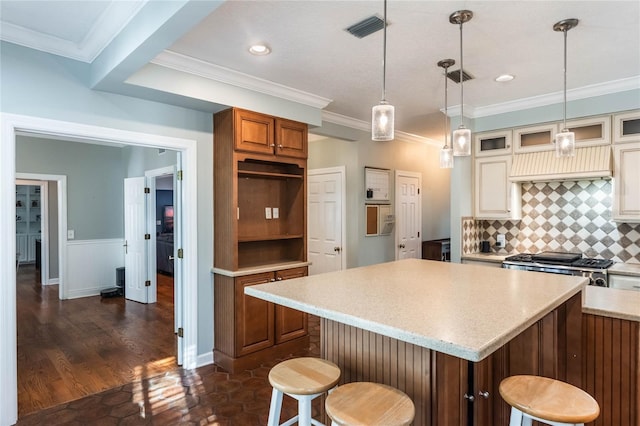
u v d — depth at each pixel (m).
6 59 2.36
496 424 2.01
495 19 2.21
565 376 2.08
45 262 6.80
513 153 4.04
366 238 5.18
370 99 3.83
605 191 3.79
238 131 3.17
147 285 5.43
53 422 2.43
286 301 1.64
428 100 3.86
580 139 3.62
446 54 2.71
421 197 6.13
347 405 1.40
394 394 1.48
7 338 2.36
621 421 1.96
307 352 3.65
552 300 1.64
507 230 4.44
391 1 2.01
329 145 5.45
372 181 5.23
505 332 1.21
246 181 3.63
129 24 2.14
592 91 3.47
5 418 2.35
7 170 2.35
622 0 2.01
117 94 2.81
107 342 3.88
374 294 1.74
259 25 2.28
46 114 2.51
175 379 3.05
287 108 3.54
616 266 3.45
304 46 2.57
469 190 4.32
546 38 2.46
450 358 1.62
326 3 2.03
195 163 3.25
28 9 2.11
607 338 2.01
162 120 3.05
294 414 2.54
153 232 5.49
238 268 3.34
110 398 2.75
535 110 3.85
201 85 2.94
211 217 3.38
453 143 2.49
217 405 2.65
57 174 5.70
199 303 3.30
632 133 3.34
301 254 3.81
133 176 5.98
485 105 4.07
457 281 2.08
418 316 1.38
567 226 4.03
